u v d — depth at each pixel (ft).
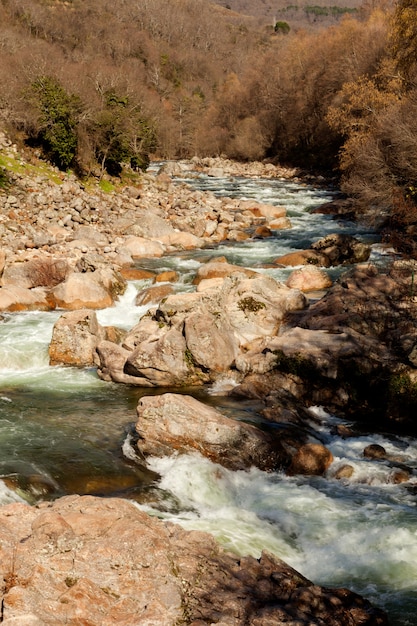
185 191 152.66
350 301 64.44
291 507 38.50
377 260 92.94
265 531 35.88
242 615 26.61
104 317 71.51
